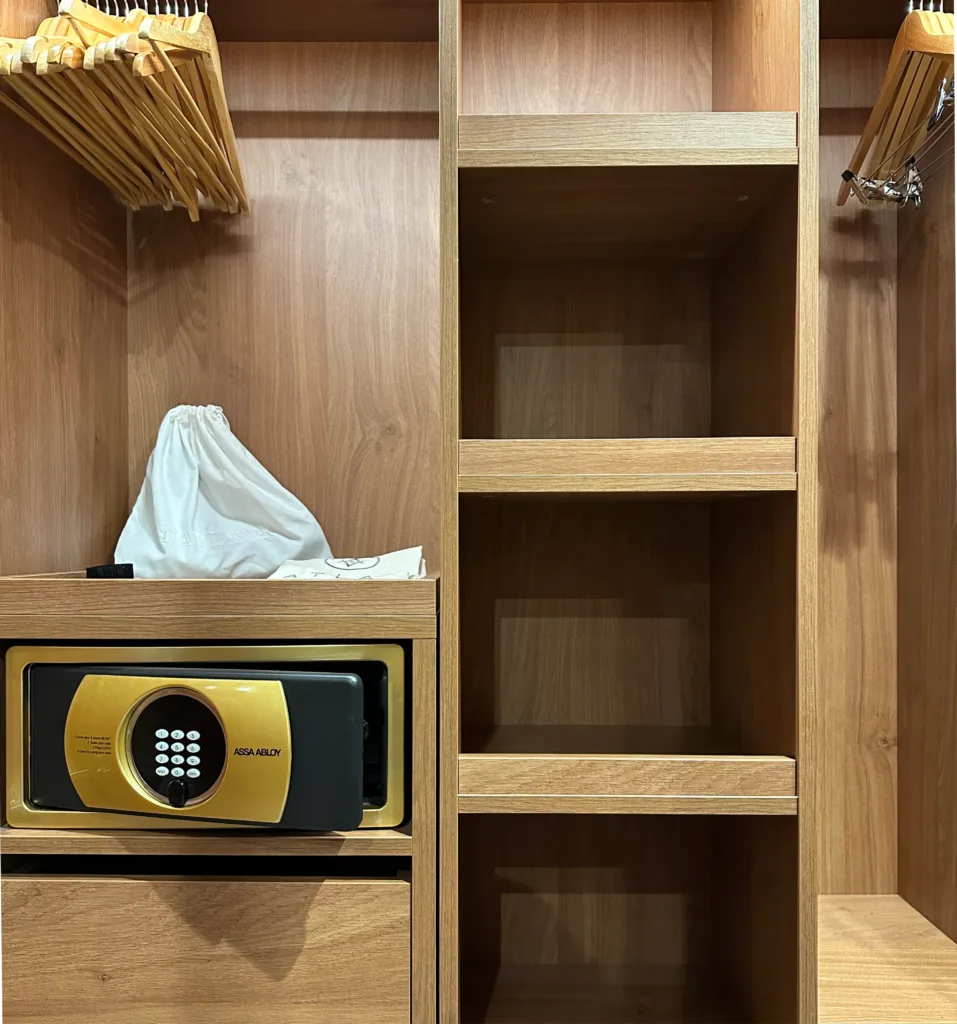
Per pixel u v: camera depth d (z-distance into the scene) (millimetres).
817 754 1084
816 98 1087
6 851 1088
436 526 1504
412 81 1498
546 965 1490
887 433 1533
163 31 1102
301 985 1082
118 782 1063
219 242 1506
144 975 1080
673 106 1497
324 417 1508
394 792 1100
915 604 1475
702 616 1510
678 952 1492
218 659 1104
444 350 1100
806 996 1075
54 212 1276
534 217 1281
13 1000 1081
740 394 1349
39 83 1098
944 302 1374
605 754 1187
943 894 1392
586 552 1518
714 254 1471
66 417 1306
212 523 1333
